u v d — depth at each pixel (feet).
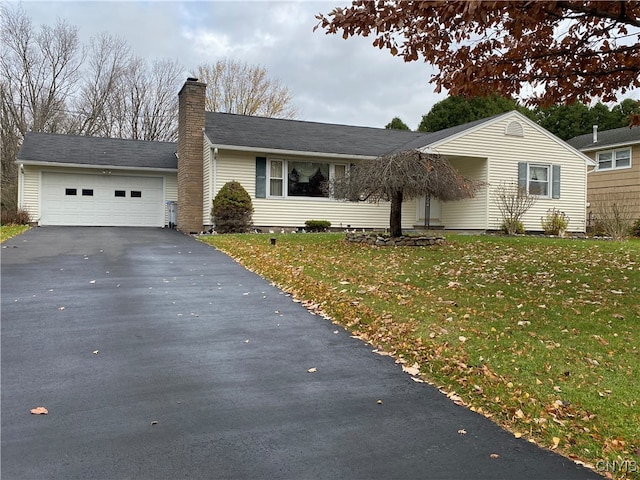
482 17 15.75
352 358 15.70
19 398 12.16
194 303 21.53
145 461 9.57
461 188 37.50
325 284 24.75
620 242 45.29
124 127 114.42
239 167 51.90
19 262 29.50
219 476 9.14
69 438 10.35
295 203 54.29
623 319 19.07
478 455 10.16
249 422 11.30
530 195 56.49
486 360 15.08
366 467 9.59
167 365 14.57
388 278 26.40
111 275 26.73
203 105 54.13
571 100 24.09
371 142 60.70
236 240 40.83
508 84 22.25
